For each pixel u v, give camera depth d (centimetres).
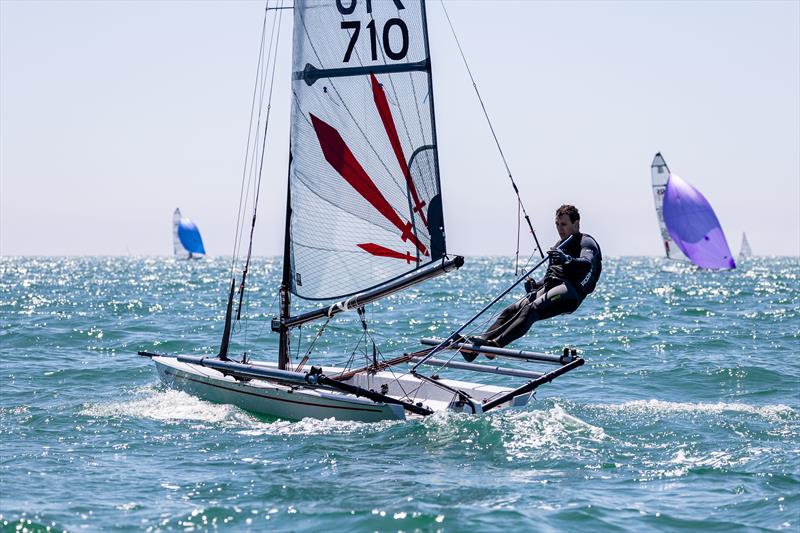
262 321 10781
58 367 6631
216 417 4516
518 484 3234
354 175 4584
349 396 4303
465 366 4688
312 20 4578
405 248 4569
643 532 2698
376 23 4525
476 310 12838
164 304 14175
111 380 6034
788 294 17000
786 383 5825
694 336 8925
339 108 4581
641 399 5266
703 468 3438
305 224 4650
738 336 8912
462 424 4062
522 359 4062
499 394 4544
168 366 5216
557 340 8594
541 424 4084
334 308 4581
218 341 8362
